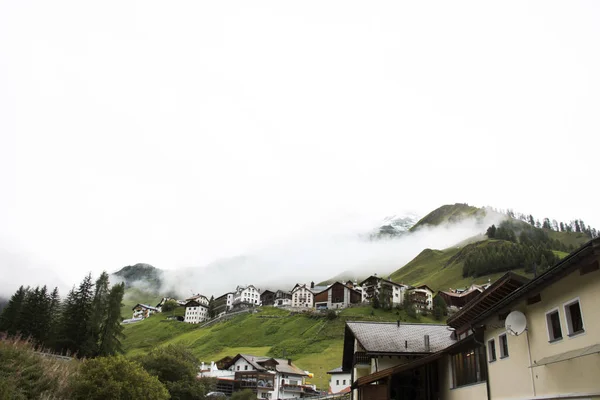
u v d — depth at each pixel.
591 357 13.91
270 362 88.12
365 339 31.25
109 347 77.50
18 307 81.75
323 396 67.12
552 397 15.79
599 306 13.52
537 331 17.08
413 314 127.06
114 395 26.03
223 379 82.00
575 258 13.51
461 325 25.39
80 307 78.81
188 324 160.12
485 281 173.62
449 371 27.03
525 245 192.88
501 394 19.86
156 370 53.34
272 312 145.38
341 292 160.25
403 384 29.55
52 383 23.84
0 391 19.20
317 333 116.88
